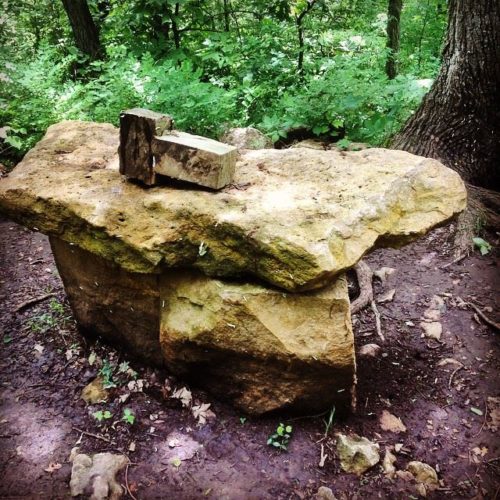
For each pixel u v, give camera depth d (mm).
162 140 2404
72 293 3107
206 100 4676
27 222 2697
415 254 4094
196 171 2410
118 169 2809
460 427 2615
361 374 2949
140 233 2338
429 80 6086
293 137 5363
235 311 2295
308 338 2285
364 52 6125
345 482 2330
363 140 5098
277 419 2641
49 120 5262
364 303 3484
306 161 2826
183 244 2328
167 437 2559
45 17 8336
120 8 6758
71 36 7910
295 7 6574
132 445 2510
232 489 2297
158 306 2697
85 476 2285
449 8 4551
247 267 2266
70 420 2662
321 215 2262
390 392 2834
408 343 3201
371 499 2258
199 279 2447
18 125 5375
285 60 5969
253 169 2764
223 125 5152
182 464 2416
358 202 2355
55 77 5902
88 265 2844
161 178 2572
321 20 7055
